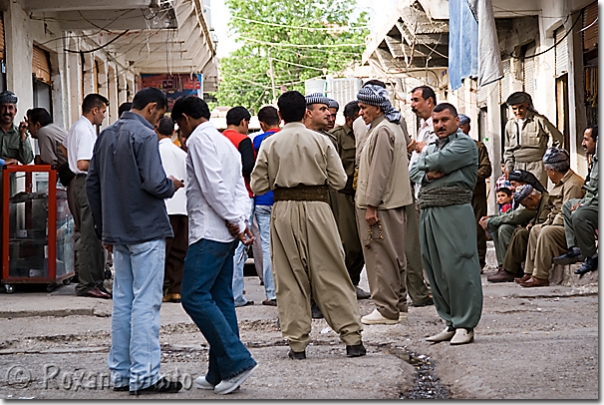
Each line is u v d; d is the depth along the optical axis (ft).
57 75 54.95
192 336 27.25
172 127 33.32
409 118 98.58
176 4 53.88
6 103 37.11
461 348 23.45
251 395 18.80
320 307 23.16
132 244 19.03
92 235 33.91
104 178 19.16
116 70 77.30
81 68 61.67
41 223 34.88
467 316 24.07
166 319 29.22
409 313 30.30
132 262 19.20
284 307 23.00
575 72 47.67
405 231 30.53
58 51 54.80
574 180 38.22
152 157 18.99
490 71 40.04
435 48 71.77
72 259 37.22
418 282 31.86
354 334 23.04
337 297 22.91
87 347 25.63
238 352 18.98
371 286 28.07
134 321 19.02
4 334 27.04
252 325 28.86
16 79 45.11
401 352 24.44
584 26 46.91
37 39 49.83
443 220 24.17
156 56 80.89
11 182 35.04
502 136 63.72
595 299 32.71
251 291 38.01
